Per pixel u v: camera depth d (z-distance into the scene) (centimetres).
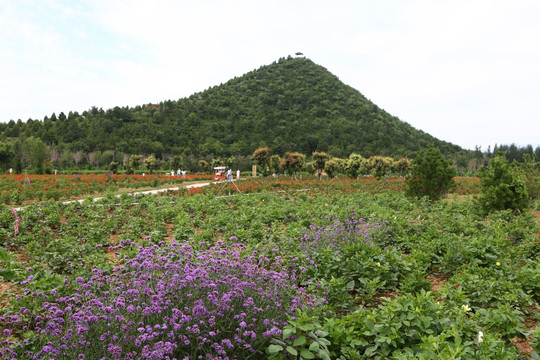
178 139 9544
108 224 969
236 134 10488
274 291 408
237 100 13612
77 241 823
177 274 379
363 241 719
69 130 8881
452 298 476
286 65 17225
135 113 11262
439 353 303
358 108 13162
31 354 309
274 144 9825
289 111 12669
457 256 646
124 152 8125
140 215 1222
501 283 508
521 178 1263
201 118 11550
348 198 1688
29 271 527
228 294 341
